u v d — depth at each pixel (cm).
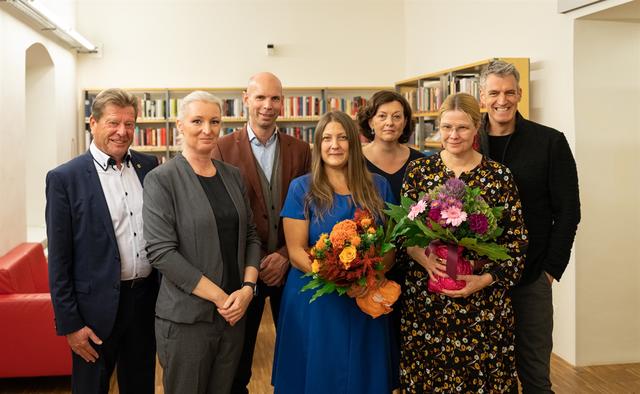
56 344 372
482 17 582
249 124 303
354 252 212
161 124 802
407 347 241
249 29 811
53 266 235
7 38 471
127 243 249
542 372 278
